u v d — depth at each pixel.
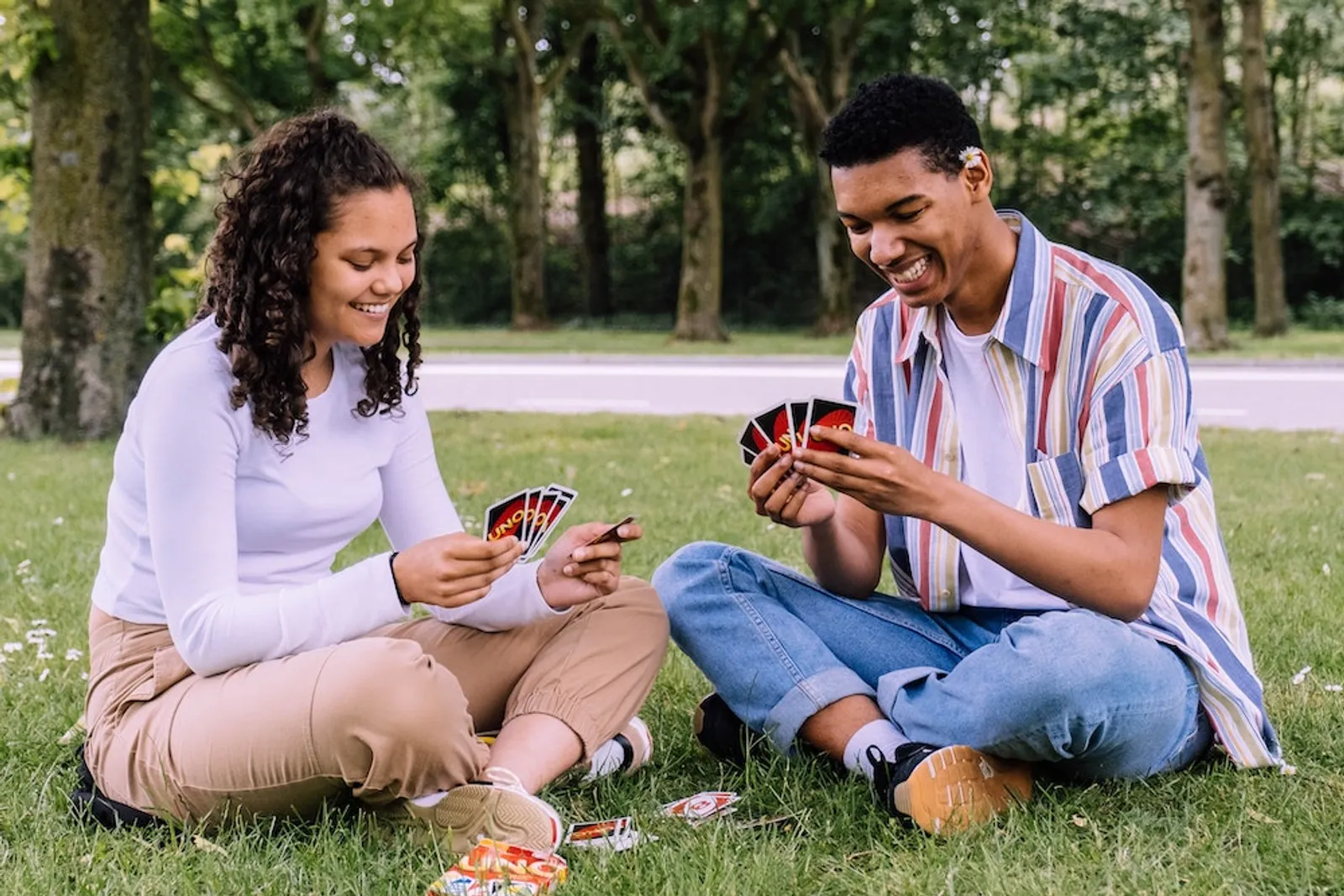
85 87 8.43
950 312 2.52
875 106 2.26
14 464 7.50
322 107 2.30
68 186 8.48
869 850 2.25
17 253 28.42
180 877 2.10
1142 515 2.29
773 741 2.61
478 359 17.08
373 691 2.12
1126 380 2.32
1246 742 2.47
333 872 2.12
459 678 2.57
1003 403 2.47
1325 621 3.75
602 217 28.77
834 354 17.17
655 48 20.92
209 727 2.22
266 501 2.31
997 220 2.44
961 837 2.24
